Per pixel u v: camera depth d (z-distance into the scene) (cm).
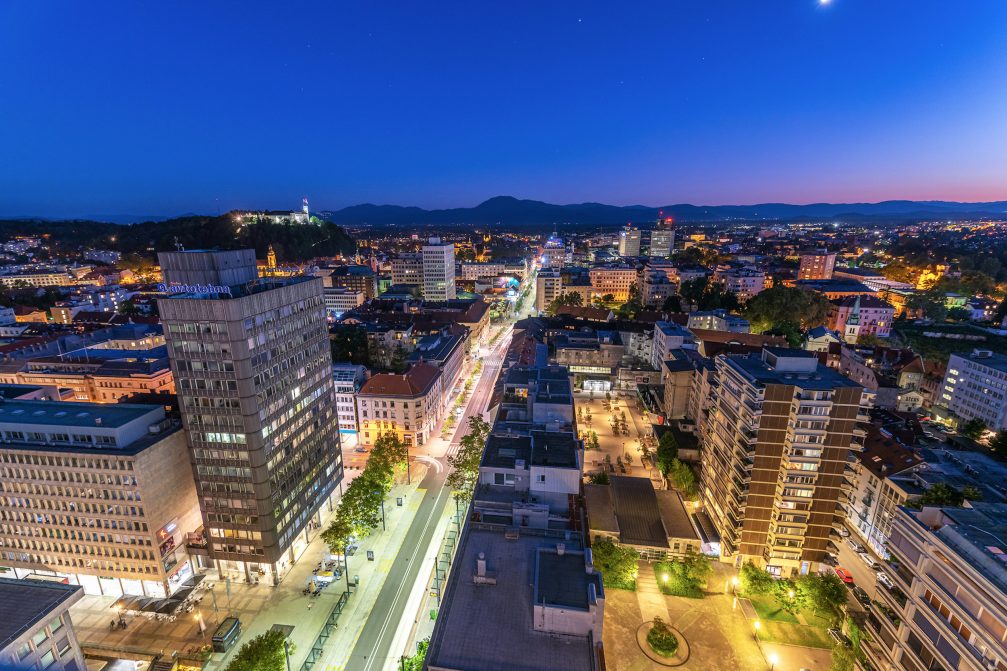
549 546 6588
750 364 10138
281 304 9519
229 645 8131
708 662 7888
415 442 15025
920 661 5606
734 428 9794
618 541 9894
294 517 10200
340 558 10169
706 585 9425
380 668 7750
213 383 8681
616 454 14375
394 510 11906
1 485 9044
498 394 17450
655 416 16800
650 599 9112
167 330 8550
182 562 9594
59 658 6334
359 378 16012
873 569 8919
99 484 8719
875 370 18688
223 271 8800
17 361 15775
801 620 8694
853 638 7838
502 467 8025
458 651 5069
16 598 6241
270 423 9275
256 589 9438
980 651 4819
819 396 8744
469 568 6225
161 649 8125
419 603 9069
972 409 15575
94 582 9381
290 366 9906
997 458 12562
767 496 9419
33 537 9269
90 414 9262
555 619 5262
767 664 7869
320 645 8156
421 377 16112
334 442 11919
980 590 4872
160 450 9006
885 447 10144
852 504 10362
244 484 9125
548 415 9950
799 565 9569
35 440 8931
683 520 10438
